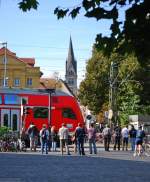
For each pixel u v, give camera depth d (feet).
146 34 22.61
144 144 126.93
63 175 70.90
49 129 133.90
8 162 94.17
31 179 64.75
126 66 209.77
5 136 131.34
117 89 209.36
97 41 23.98
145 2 22.21
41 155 116.57
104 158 109.50
